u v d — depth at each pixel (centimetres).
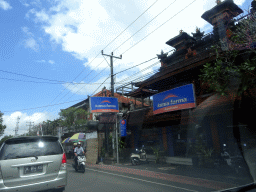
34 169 438
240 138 507
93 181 685
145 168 978
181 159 962
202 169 795
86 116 2178
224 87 535
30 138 467
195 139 933
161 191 522
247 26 588
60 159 473
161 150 1201
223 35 960
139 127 1402
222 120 823
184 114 993
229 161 719
